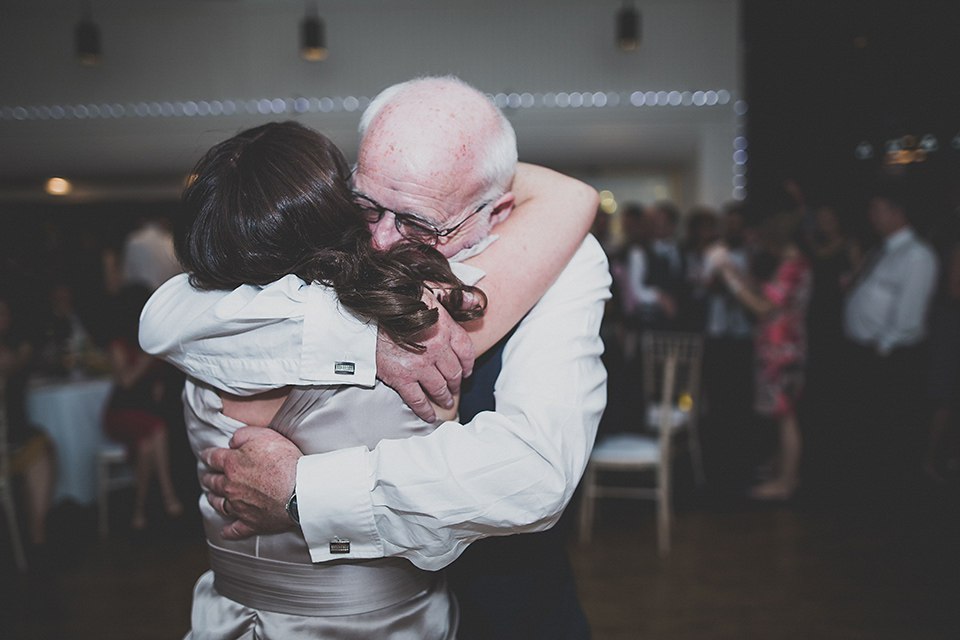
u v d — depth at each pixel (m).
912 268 3.65
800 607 2.53
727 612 2.51
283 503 0.67
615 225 8.05
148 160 7.79
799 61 6.00
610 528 3.40
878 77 5.04
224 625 0.73
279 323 0.66
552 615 0.83
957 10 4.36
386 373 0.67
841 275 4.13
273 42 7.67
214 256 0.69
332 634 0.70
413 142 0.70
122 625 2.53
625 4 7.48
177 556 3.18
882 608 2.49
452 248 0.75
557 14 7.57
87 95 7.75
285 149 0.69
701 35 7.47
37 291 3.86
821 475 4.07
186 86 7.72
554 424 0.67
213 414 0.74
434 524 0.64
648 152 7.66
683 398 4.23
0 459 3.09
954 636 2.29
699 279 5.08
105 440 3.86
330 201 0.68
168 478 3.70
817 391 4.35
